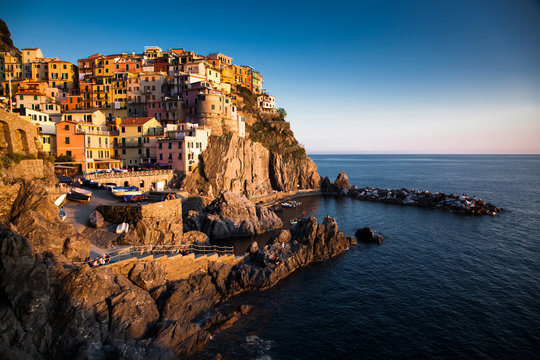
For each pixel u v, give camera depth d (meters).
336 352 30.72
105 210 46.53
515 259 53.88
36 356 23.52
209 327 33.34
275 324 35.03
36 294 24.59
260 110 144.25
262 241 65.06
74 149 73.00
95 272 29.00
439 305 39.12
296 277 46.47
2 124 50.16
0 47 123.62
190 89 103.38
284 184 117.75
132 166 87.56
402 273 48.22
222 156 91.00
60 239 34.06
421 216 87.00
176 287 35.22
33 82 104.06
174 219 50.88
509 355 30.42
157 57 125.56
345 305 39.16
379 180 189.88
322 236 54.78
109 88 109.25
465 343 32.12
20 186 38.38
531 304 39.28
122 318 28.08
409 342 32.28
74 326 25.53
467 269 49.72
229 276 43.19
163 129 93.06
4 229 26.02
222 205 69.94
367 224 78.12
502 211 92.81
